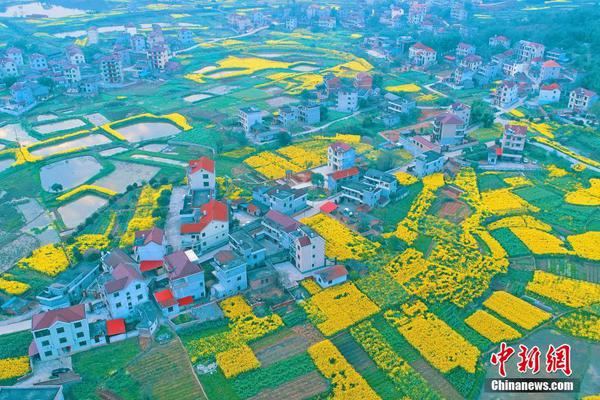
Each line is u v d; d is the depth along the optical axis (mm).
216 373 92500
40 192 158250
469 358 94562
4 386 88250
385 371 92688
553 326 102938
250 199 149000
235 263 110750
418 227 136750
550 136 193500
